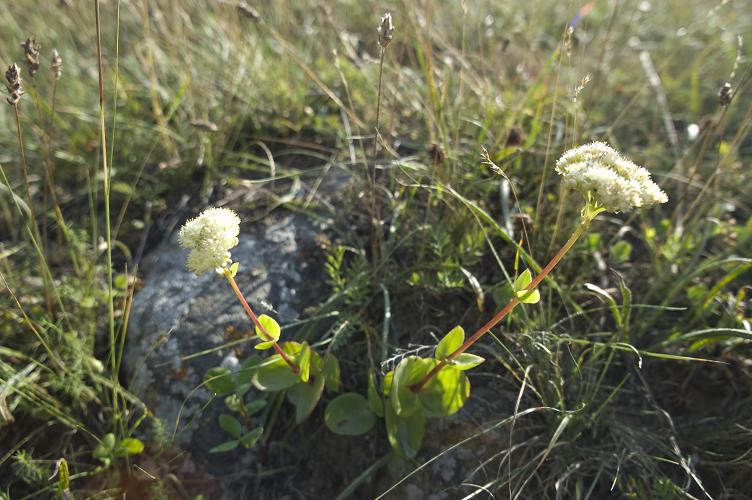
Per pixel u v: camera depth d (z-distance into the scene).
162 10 0.62
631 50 0.68
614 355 0.39
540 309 0.38
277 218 0.47
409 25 0.54
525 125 0.51
